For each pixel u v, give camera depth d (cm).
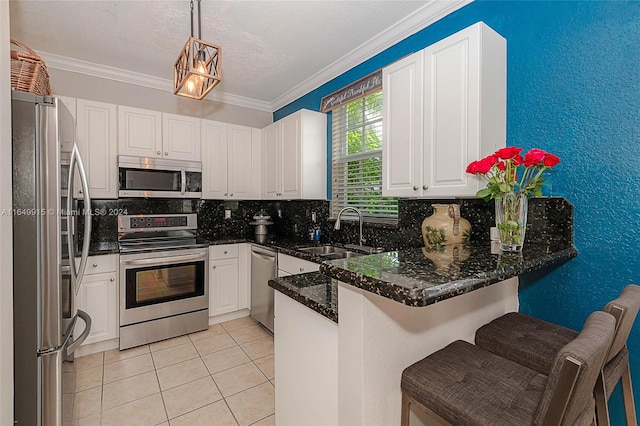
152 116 296
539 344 119
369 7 203
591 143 139
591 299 140
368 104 268
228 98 366
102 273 253
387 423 103
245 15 210
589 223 140
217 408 185
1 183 102
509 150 125
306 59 275
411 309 110
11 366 111
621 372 107
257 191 367
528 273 163
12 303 115
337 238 299
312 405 122
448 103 162
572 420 66
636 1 127
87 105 265
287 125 320
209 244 304
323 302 117
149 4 199
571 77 145
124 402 190
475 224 184
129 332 258
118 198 285
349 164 291
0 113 101
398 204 234
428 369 100
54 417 133
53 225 132
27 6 200
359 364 96
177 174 305
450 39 162
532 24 158
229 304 318
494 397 87
